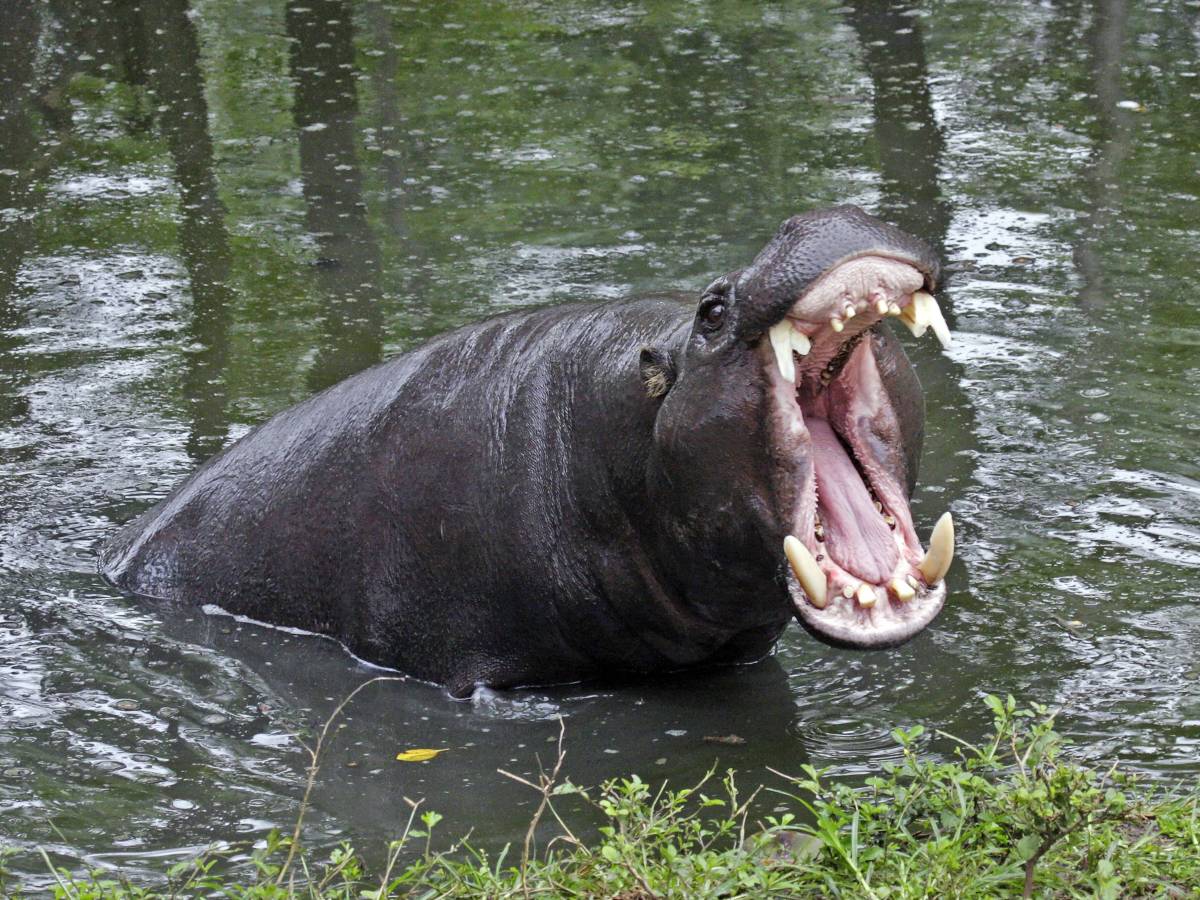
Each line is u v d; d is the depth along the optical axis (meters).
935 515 27.53
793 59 58.91
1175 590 24.89
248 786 20.97
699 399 20.42
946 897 15.99
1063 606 24.58
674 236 42.22
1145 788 19.20
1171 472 28.78
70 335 37.94
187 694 23.91
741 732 22.03
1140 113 51.16
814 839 17.59
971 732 21.28
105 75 60.44
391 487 25.02
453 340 25.98
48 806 20.34
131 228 45.44
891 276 18.50
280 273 41.38
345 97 57.09
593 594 23.25
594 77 58.03
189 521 27.64
